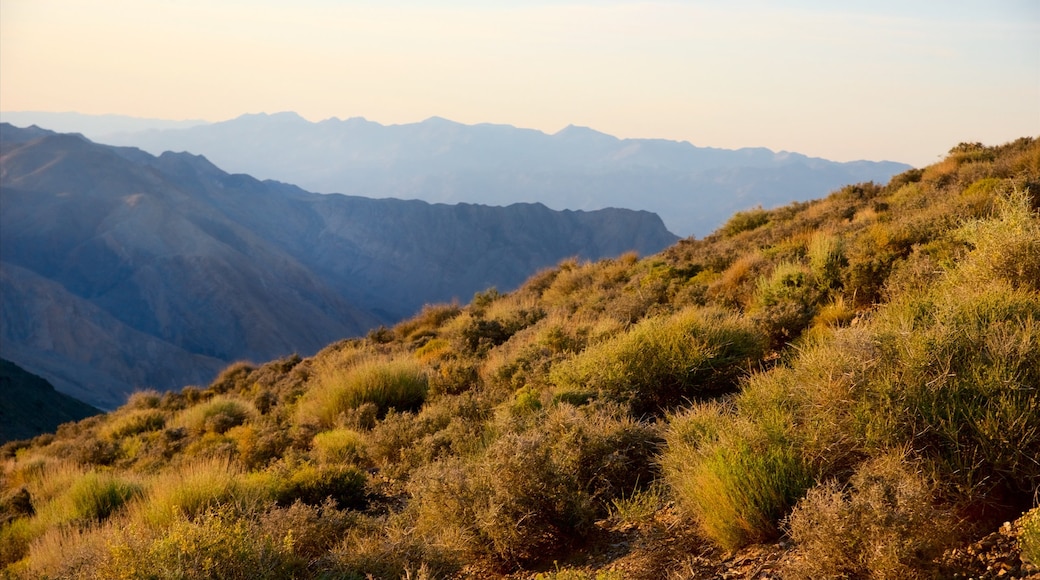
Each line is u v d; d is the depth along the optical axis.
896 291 8.44
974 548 3.24
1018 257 6.41
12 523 10.98
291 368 25.67
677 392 7.85
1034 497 3.37
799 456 4.22
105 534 7.01
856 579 3.23
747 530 4.03
